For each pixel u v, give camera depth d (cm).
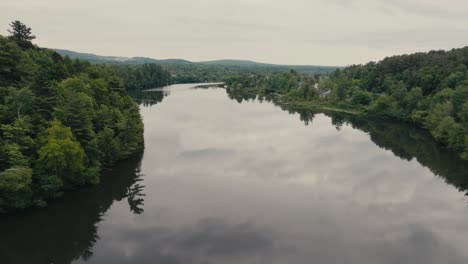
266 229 4431
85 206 4925
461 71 13650
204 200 5238
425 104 11944
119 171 6259
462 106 9450
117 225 4469
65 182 5303
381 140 9506
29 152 4691
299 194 5553
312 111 15212
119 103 7900
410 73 15862
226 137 9081
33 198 4659
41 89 5312
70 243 4066
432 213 4991
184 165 6725
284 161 7206
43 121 5091
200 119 11488
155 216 4719
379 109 13588
